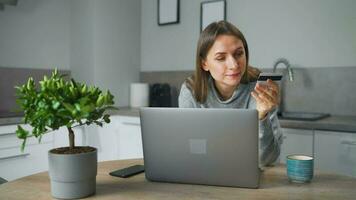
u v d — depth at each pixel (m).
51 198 0.99
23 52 2.92
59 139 2.53
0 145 2.23
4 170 2.27
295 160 1.11
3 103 2.80
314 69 2.55
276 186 1.08
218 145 1.03
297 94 2.63
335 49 2.47
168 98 3.24
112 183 1.14
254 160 1.02
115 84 3.25
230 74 1.40
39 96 0.89
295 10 2.61
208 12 3.02
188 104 1.60
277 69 2.69
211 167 1.06
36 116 0.88
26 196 1.00
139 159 1.48
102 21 3.10
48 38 3.10
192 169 1.08
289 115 2.46
